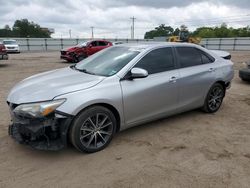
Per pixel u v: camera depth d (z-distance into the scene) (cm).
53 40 4169
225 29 9025
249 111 586
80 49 1784
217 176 324
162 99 444
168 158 367
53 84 376
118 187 301
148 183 309
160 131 459
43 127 336
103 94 369
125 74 400
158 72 442
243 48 4731
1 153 373
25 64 1599
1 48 1388
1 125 473
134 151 386
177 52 481
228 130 471
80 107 347
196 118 528
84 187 301
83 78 395
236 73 1213
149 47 448
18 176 321
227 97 715
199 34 9175
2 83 887
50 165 346
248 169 341
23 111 339
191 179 317
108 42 1955
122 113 397
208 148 399
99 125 379
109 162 355
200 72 503
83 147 366
